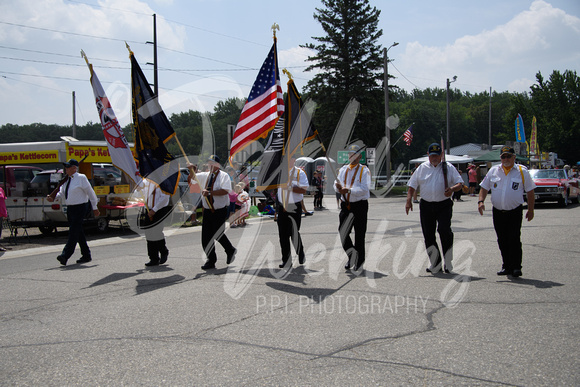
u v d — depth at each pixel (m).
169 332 4.48
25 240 13.99
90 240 13.45
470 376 3.35
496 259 7.81
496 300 5.32
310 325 4.59
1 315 5.32
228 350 3.97
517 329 4.32
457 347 3.91
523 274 6.64
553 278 6.36
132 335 4.44
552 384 3.21
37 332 4.65
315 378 3.38
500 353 3.76
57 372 3.62
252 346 4.05
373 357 3.74
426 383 3.25
